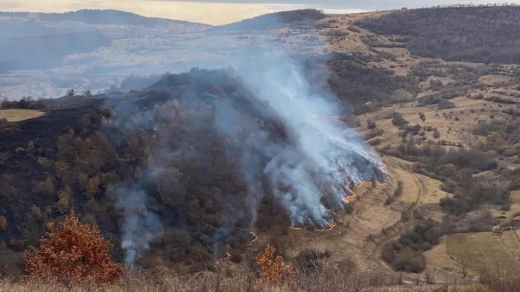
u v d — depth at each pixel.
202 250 30.52
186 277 12.93
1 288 11.05
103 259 16.38
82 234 16.52
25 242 27.59
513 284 14.00
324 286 11.41
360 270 31.44
